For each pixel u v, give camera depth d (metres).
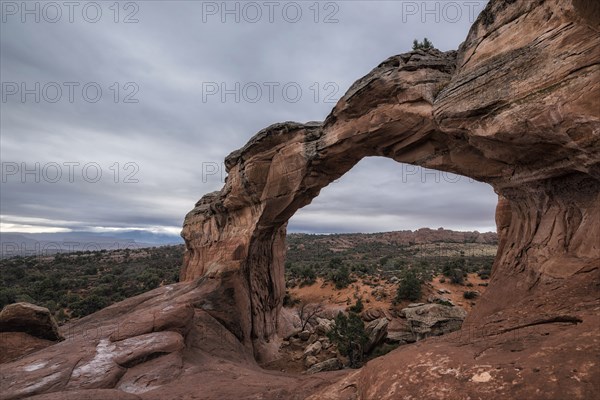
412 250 137.88
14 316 18.14
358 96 16.44
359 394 6.47
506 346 5.75
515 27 10.38
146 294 26.69
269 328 29.22
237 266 25.64
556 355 4.71
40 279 72.31
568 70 8.31
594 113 7.68
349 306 46.38
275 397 10.32
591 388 3.83
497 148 11.73
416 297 43.94
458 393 4.60
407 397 4.95
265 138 23.33
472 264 73.19
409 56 14.86
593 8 6.44
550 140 9.33
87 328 21.05
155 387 12.30
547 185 11.63
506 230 15.34
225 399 10.79
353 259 111.12
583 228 9.91
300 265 91.62
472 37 12.51
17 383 11.95
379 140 17.19
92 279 73.75
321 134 20.77
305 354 27.56
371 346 29.05
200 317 21.17
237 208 28.80
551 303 7.82
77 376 12.54
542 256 11.07
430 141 15.67
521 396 4.11
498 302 11.55
